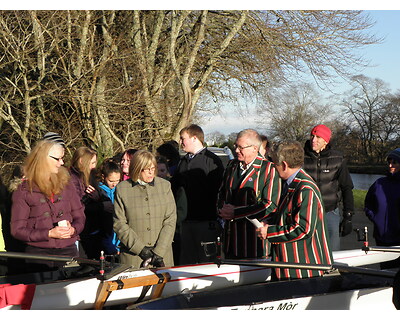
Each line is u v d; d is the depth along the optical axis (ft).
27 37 35.09
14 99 38.06
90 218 17.10
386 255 16.87
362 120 219.41
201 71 52.34
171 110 43.29
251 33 54.39
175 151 21.06
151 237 13.89
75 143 39.65
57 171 13.15
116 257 15.29
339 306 12.60
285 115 182.50
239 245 14.53
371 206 17.99
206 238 17.01
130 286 11.84
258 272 14.23
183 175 17.29
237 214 14.33
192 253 17.10
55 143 12.96
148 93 40.73
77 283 11.76
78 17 37.22
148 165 13.74
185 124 41.60
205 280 13.35
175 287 12.85
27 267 12.92
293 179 11.73
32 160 12.80
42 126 38.45
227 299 12.15
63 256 11.89
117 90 38.52
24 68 35.50
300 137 182.19
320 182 18.44
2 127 41.11
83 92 35.81
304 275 12.49
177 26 43.34
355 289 12.87
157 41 46.34
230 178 15.06
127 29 44.01
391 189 17.47
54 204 13.06
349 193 18.71
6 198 14.85
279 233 11.57
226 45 49.03
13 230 12.54
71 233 12.82
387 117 214.90
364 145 219.61
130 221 13.87
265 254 14.60
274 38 55.26
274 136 188.34
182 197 17.13
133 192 13.94
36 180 12.72
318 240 11.77
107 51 38.68
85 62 37.50
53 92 36.83
